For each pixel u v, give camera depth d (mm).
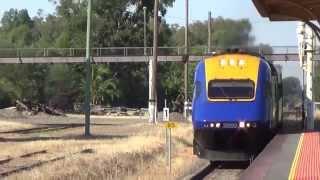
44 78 137750
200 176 25484
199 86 29844
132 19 142500
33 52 93438
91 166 26359
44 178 22266
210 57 30125
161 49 84125
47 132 50531
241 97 29156
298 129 39094
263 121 29141
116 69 134000
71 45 142000
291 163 20125
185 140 42438
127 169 26891
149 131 47656
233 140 29062
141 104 139125
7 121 67375
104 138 43000
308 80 39094
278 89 35625
